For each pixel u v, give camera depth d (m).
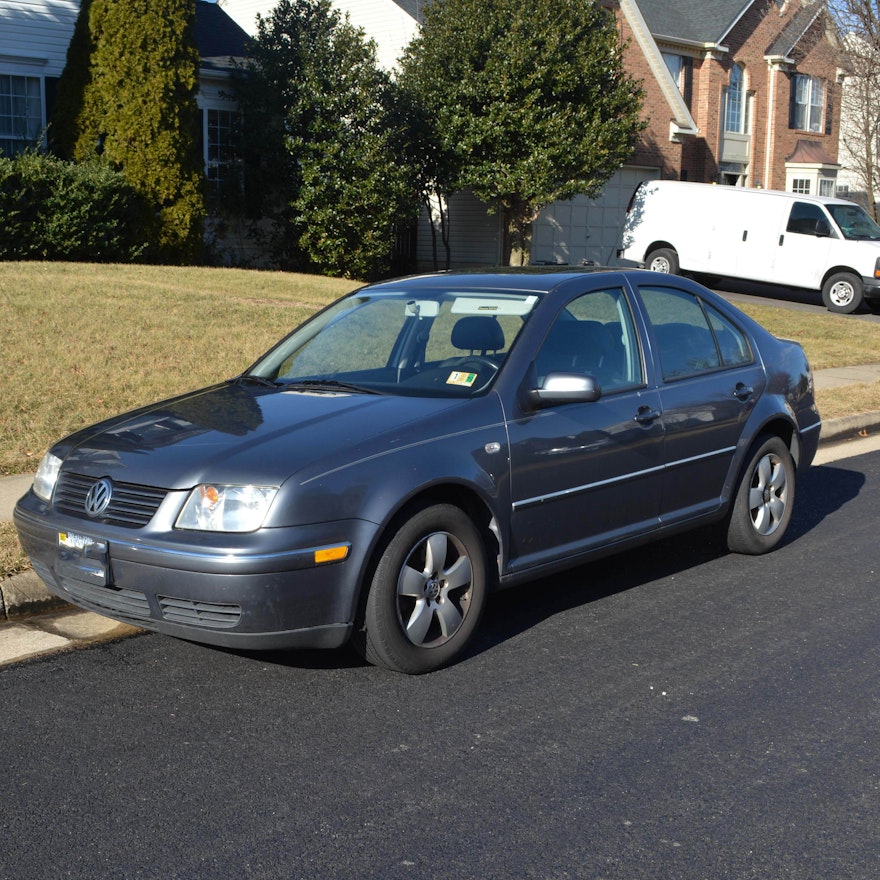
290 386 5.31
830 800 3.60
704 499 6.02
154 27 17.39
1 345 10.08
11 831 3.36
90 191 16.52
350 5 26.44
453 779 3.71
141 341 10.80
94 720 4.17
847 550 6.69
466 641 4.75
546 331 5.23
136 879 3.10
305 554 4.15
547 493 5.02
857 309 22.05
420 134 21.88
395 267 26.69
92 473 4.55
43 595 5.46
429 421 4.66
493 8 21.75
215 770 3.77
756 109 34.22
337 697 4.39
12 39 19.20
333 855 3.23
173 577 4.17
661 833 3.38
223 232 20.78
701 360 6.09
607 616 5.45
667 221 23.56
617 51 22.16
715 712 4.29
